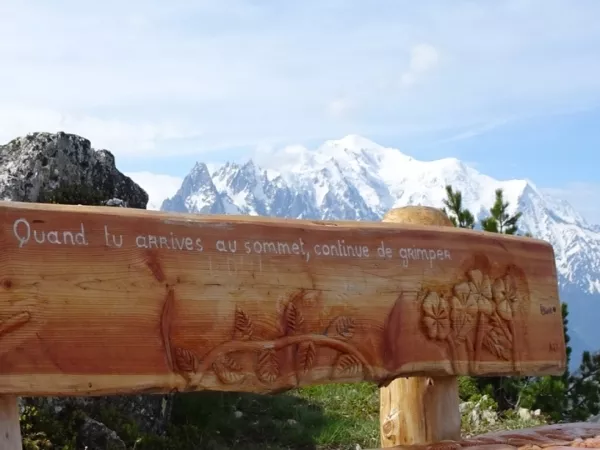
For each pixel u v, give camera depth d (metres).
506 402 3.97
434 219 1.92
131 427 2.78
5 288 1.23
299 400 3.81
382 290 1.67
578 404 4.03
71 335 1.28
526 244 1.96
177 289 1.40
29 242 1.26
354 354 1.61
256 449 3.07
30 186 2.95
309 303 1.56
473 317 1.82
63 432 2.56
